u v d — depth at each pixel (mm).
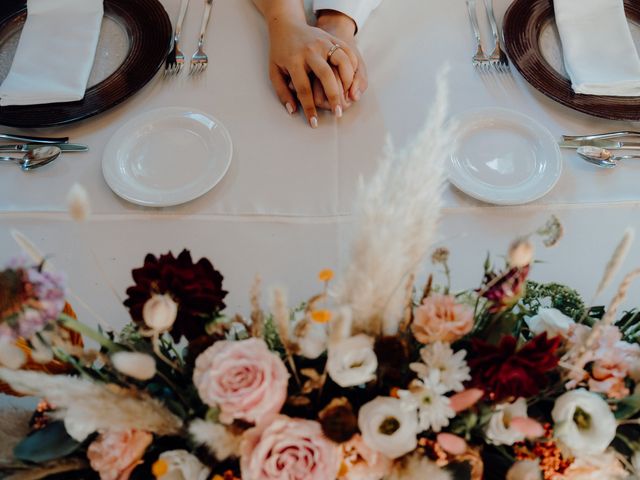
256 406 445
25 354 490
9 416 563
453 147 846
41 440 512
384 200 442
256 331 510
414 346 542
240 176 880
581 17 1006
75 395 429
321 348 483
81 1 1033
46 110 932
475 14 1074
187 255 524
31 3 1026
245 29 1065
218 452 460
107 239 816
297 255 806
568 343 524
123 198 843
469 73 1003
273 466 458
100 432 498
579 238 812
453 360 479
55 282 420
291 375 528
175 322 512
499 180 859
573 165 878
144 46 1001
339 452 476
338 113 931
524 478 494
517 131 902
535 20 1029
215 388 449
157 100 972
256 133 932
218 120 927
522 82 985
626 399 509
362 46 1050
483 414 499
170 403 512
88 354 502
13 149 898
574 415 504
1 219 829
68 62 968
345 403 481
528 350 480
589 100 938
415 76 1002
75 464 519
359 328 493
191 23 1069
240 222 836
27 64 966
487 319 543
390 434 479
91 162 891
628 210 834
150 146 895
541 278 781
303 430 468
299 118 952
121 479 485
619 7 1007
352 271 450
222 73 1007
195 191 844
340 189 868
